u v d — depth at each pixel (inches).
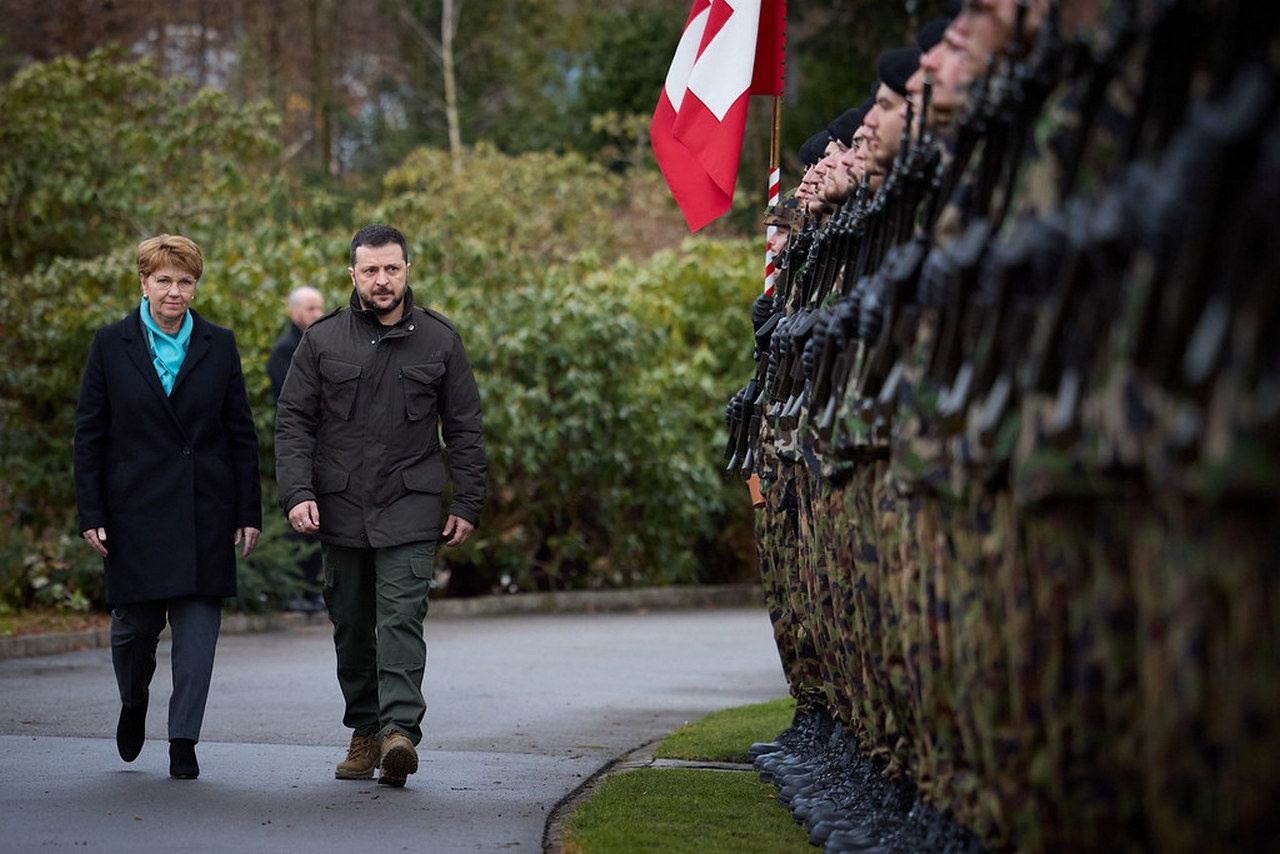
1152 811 188.2
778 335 404.8
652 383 1291.8
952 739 270.1
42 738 560.7
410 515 484.1
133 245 1370.6
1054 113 211.8
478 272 1300.4
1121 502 194.1
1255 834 165.2
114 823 412.5
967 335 227.0
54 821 414.6
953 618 251.4
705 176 540.1
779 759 473.7
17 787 464.8
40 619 975.6
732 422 496.1
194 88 1556.3
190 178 1523.1
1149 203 163.0
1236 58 163.9
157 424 487.5
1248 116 150.1
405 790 468.8
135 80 1497.3
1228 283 154.6
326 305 1203.2
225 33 3272.6
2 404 1077.1
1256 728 162.1
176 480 485.7
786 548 439.8
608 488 1256.8
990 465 215.0
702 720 607.8
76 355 1106.1
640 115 2743.6
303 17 3316.9
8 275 1259.8
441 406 505.4
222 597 492.4
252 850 382.0
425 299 1216.2
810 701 466.6
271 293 1183.6
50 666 809.5
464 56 3437.5
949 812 296.4
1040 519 212.7
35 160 1401.3
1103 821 208.8
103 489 489.7
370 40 3506.4
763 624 1101.7
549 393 1223.5
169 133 1488.7
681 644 949.8
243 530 501.4
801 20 2559.1
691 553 1339.8
